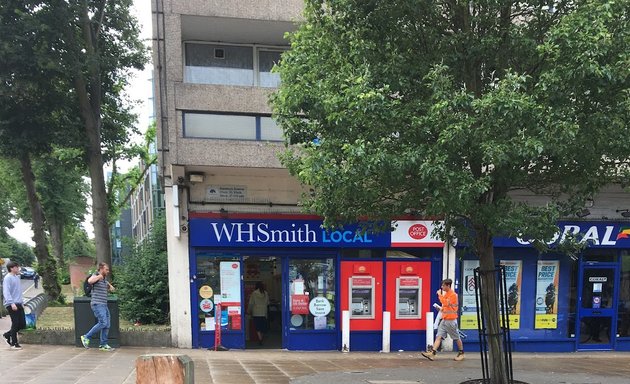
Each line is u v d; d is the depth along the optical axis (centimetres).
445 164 468
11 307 869
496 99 434
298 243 999
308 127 596
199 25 951
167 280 1098
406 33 578
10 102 1296
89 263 2706
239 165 919
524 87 478
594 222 1080
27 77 1243
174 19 908
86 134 1402
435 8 557
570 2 535
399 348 1041
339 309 1030
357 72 541
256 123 946
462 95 464
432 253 1057
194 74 1002
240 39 1016
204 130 927
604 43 431
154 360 272
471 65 572
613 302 1112
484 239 597
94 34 1418
